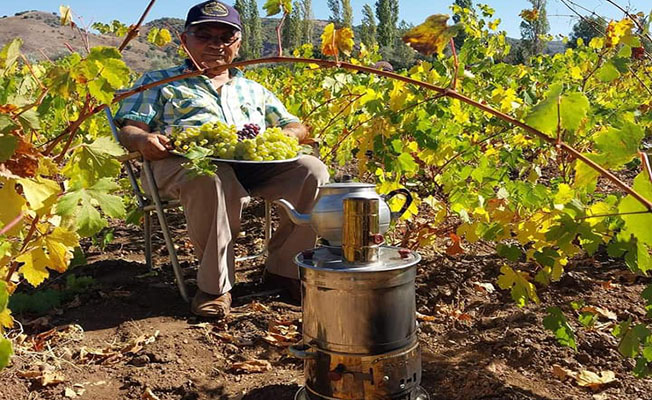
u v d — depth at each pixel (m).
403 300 1.95
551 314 2.41
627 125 1.66
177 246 4.64
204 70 1.75
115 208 1.85
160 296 3.47
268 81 10.07
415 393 2.04
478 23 7.53
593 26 3.85
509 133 4.54
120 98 1.81
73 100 3.23
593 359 2.62
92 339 2.90
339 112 4.53
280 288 3.57
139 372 2.56
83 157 1.82
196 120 3.60
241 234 4.93
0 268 1.76
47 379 2.45
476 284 3.54
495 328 2.99
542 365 2.59
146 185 3.62
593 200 3.25
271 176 3.53
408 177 4.15
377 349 1.92
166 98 3.61
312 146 4.22
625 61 2.31
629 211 1.74
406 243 3.91
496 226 2.71
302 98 6.43
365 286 1.88
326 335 1.94
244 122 3.80
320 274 1.92
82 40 1.87
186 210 3.18
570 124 1.61
